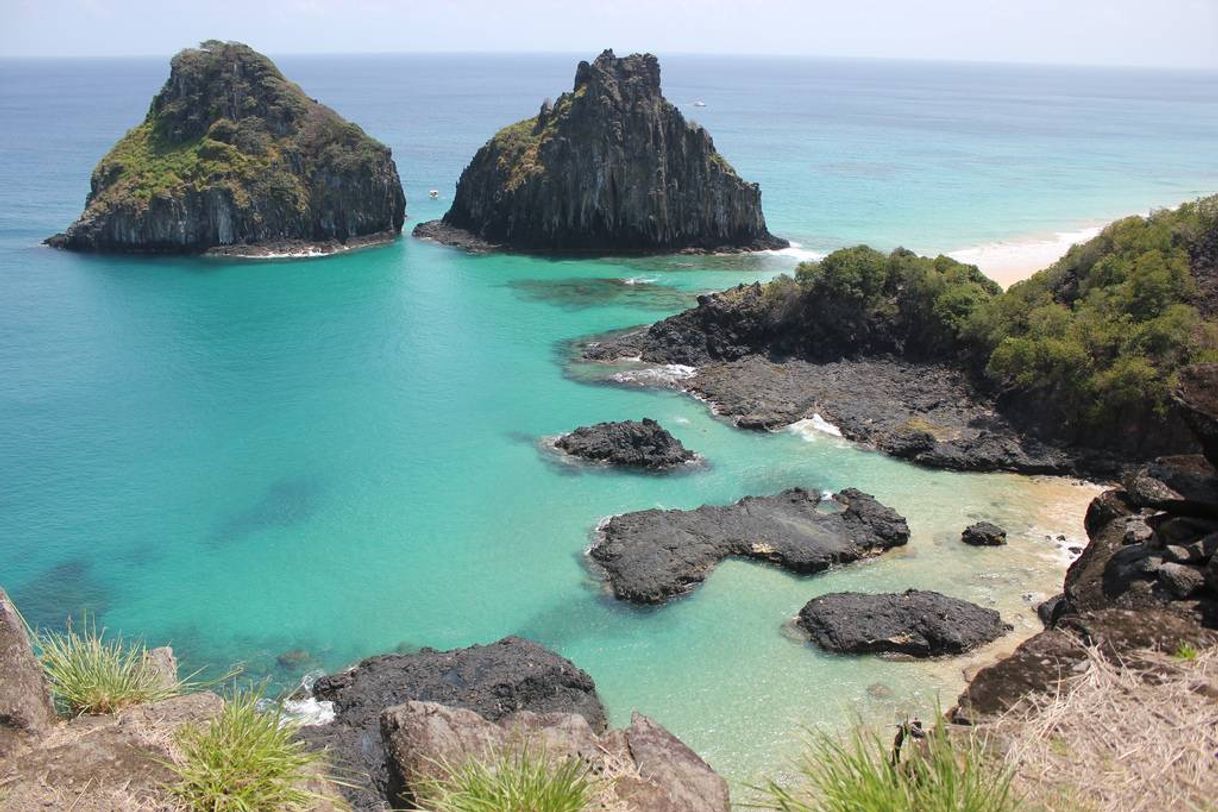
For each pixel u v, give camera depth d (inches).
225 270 5300.2
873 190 7810.0
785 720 1678.2
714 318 3713.1
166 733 635.5
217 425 3093.0
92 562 2271.2
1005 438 2827.3
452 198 7746.1
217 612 2063.2
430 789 609.0
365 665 1802.4
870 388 3270.2
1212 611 777.6
